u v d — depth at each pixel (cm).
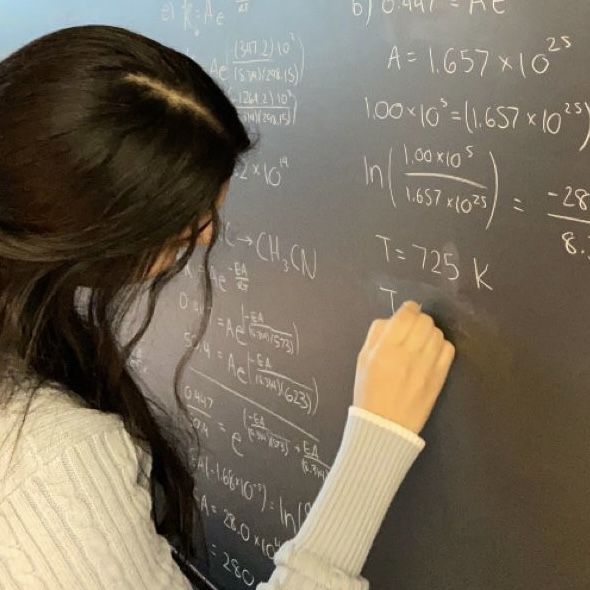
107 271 73
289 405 122
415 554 108
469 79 85
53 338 81
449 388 97
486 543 97
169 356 149
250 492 135
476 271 89
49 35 71
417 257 96
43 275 71
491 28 82
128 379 91
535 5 77
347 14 99
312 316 114
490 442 93
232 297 130
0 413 71
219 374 137
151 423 96
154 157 67
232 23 119
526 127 80
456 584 102
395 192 97
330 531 90
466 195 88
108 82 66
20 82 67
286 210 115
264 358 126
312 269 113
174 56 73
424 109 91
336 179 105
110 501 72
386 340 95
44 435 70
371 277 103
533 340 85
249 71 118
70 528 69
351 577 87
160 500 112
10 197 67
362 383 95
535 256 82
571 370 82
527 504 90
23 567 68
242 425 134
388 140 96
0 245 68
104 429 74
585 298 79
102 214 67
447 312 94
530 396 87
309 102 107
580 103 75
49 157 65
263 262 122
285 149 113
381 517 92
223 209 128
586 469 83
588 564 85
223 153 72
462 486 98
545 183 80
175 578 79
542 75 78
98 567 70
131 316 147
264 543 134
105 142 65
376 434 92
